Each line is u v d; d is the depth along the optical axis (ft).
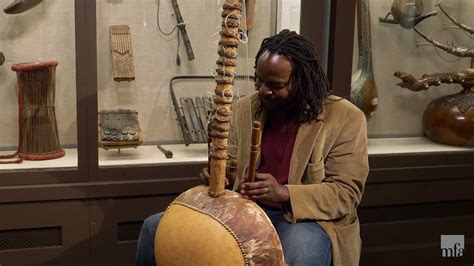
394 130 9.08
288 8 7.69
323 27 7.31
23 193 6.59
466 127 8.16
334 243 4.82
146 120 8.13
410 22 8.73
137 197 6.98
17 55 7.61
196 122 7.88
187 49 8.07
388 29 8.78
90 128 6.69
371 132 8.96
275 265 3.93
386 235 7.94
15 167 6.78
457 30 9.13
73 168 6.79
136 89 8.03
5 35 7.51
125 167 6.88
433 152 8.05
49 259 6.84
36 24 7.57
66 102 7.77
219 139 4.03
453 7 9.01
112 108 7.96
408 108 9.08
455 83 8.65
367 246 7.87
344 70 7.28
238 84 6.35
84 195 6.78
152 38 7.99
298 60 4.80
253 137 4.41
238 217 3.92
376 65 8.83
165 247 3.99
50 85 7.35
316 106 5.05
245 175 5.19
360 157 5.05
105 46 7.79
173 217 4.08
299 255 4.52
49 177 6.67
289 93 4.86
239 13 4.01
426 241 8.19
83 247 6.94
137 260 4.97
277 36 4.94
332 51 7.25
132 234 7.12
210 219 3.92
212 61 8.26
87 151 6.73
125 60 7.69
